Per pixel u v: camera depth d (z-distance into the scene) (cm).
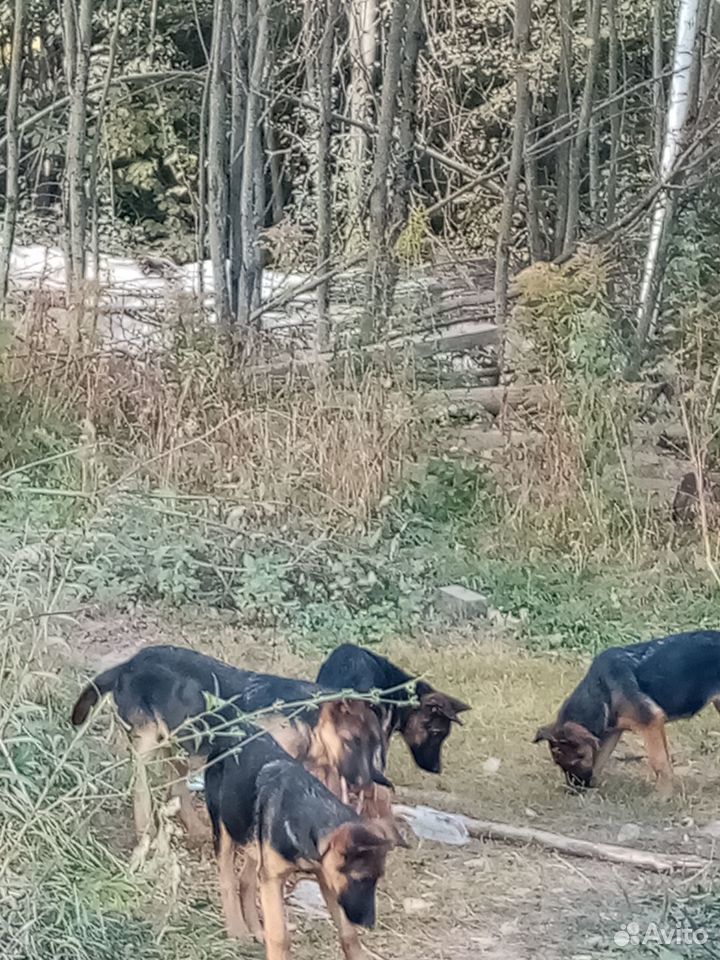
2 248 1524
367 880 461
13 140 1495
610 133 2138
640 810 677
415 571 1005
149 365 1176
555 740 691
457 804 667
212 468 1084
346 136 1953
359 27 1927
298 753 565
